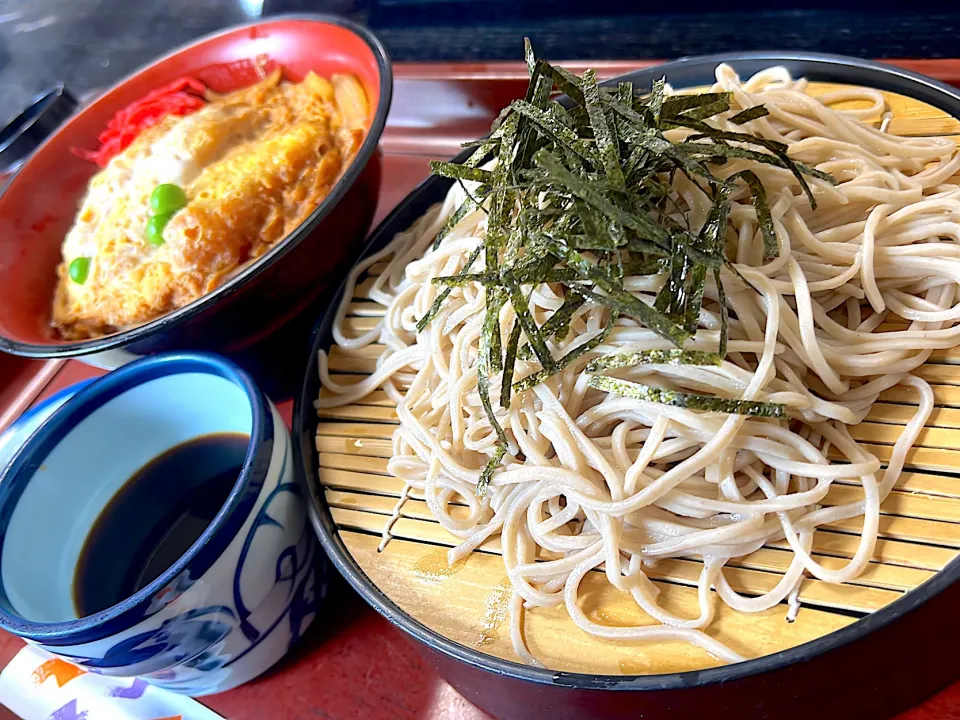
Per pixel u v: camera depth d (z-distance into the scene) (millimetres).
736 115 205
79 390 226
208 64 341
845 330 189
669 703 157
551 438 189
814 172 197
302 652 227
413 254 260
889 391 186
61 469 221
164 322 230
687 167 175
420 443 211
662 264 179
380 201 342
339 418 236
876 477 172
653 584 175
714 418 177
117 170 311
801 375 190
